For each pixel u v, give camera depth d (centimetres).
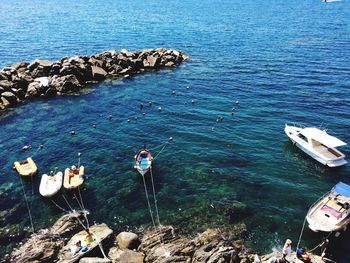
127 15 15325
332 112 5425
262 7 17638
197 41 10150
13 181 3906
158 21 13712
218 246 2858
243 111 5538
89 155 4400
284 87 6425
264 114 5419
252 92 6244
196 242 2986
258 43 9688
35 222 3288
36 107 5778
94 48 9481
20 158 4344
